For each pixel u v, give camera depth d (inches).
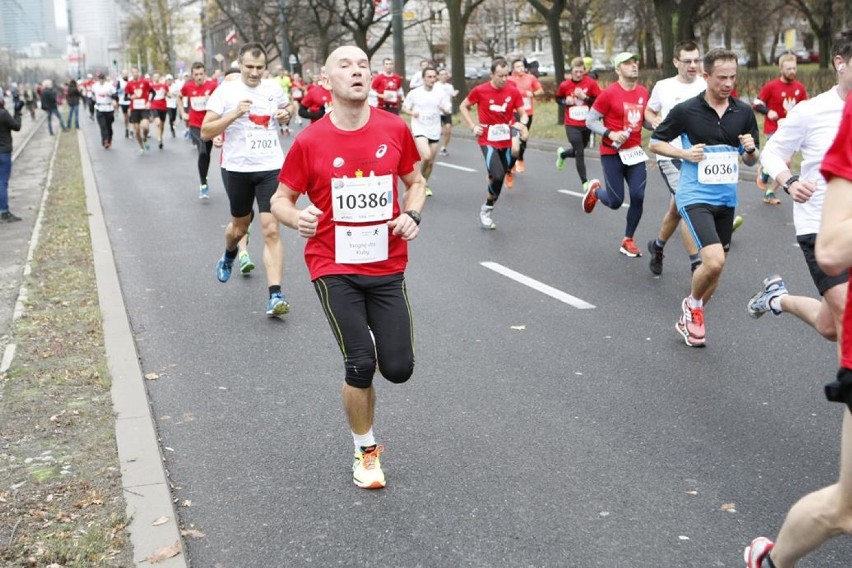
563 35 2317.9
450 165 752.3
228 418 212.4
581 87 623.5
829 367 236.8
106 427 200.7
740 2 1673.2
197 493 174.7
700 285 251.4
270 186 305.1
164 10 2915.8
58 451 188.9
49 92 1310.3
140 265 384.5
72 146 1045.8
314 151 169.0
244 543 155.6
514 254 390.3
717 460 182.7
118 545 150.2
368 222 169.9
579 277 345.7
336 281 171.5
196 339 275.6
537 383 230.7
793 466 179.2
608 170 378.0
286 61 1936.5
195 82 700.0
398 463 185.9
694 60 350.0
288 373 243.0
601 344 261.7
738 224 350.6
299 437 200.7
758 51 2193.7
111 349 257.4
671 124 258.1
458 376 237.3
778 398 215.9
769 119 538.0
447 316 294.7
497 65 435.8
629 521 158.9
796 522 118.3
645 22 1696.6
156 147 1002.1
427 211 510.6
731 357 247.3
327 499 171.0
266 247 301.9
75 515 161.0
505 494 170.6
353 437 192.5
